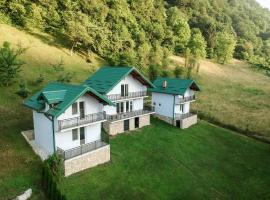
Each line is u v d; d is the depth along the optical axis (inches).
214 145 1604.3
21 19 2684.5
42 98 1151.0
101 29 2849.4
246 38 5625.0
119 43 2908.5
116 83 1455.5
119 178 1103.0
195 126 1861.5
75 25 2603.3
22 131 1321.4
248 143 1716.3
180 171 1243.8
